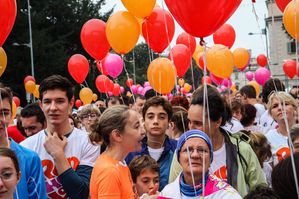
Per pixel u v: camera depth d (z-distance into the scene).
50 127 3.46
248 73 16.20
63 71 33.31
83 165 3.43
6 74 31.58
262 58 12.34
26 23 31.97
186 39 7.98
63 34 35.72
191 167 2.76
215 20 3.05
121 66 8.80
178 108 4.88
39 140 3.50
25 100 32.50
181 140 2.87
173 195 2.88
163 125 4.07
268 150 3.94
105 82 10.76
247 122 6.11
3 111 3.05
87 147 3.48
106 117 3.11
